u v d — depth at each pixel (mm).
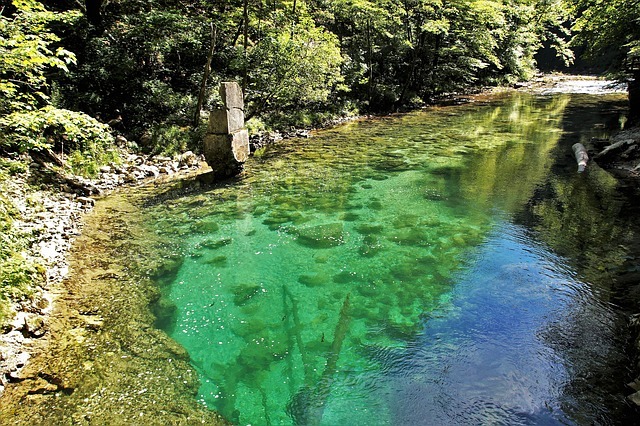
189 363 4121
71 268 5781
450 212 8070
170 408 3555
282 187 9562
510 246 6637
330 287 5555
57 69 11352
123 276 5688
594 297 5191
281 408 3617
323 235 7094
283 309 5070
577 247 6547
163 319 4820
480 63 25969
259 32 14281
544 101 23016
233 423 3451
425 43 25359
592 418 3467
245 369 4074
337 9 20547
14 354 3971
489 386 3846
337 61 15484
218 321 4820
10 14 10094
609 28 15836
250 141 13500
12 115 7227
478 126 16875
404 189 9406
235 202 8609
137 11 14641
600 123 16266
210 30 14016
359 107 20109
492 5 25266
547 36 35219
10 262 4852
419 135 15352
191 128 12539
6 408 3424
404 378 3967
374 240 6906
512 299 5203
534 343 4395
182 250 6527
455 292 5395
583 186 9352
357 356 4270
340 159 12039
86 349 4207
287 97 14164
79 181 8891
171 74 14883
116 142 11023
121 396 3645
